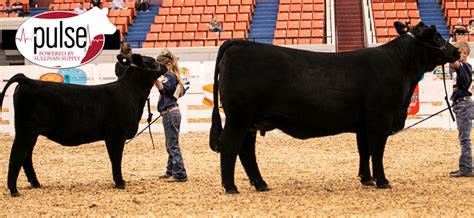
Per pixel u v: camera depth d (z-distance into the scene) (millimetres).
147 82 11320
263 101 9797
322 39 30188
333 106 9922
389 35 30844
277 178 11906
